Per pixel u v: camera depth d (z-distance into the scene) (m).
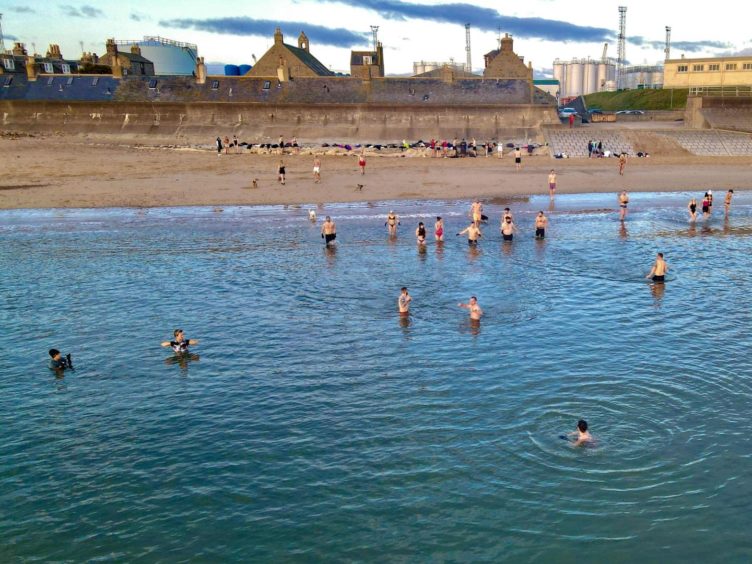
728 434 16.30
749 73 108.50
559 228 41.78
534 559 12.28
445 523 13.30
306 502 14.04
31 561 12.46
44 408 18.45
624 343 22.27
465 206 49.47
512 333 23.28
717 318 24.67
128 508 13.97
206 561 12.42
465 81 83.12
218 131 78.81
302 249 36.41
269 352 22.08
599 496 13.96
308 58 107.50
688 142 72.62
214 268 32.56
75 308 26.84
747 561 12.15
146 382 20.02
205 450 16.12
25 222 43.97
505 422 17.06
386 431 16.78
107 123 80.56
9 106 82.00
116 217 45.59
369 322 24.70
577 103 109.69
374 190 55.06
